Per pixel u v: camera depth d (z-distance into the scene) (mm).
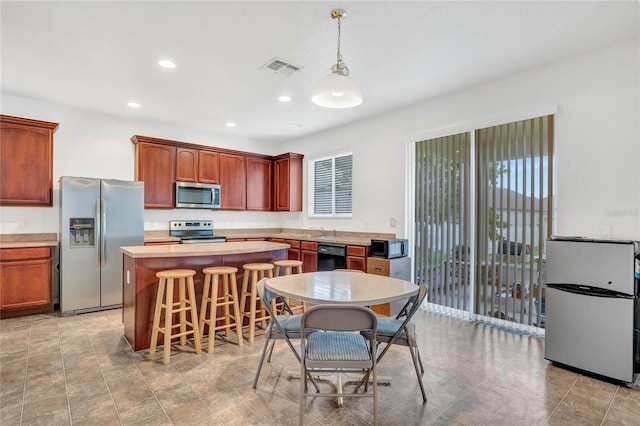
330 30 2629
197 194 5324
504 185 3516
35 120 3943
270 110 4594
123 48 2904
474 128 3732
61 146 4406
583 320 2529
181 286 2883
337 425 1901
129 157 4941
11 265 3695
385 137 4734
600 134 2912
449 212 3986
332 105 2445
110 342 3074
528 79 3334
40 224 4223
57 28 2592
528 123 3344
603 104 2896
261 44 2838
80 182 3967
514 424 1919
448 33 2666
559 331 2643
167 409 2039
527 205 3346
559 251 2660
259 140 6484
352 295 2000
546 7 2334
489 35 2697
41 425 1874
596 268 2488
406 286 2262
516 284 3430
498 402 2143
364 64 3201
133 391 2238
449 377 2467
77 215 3936
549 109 3174
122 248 3217
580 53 2992
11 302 3688
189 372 2514
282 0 2252
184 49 2920
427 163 4227
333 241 4727
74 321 3660
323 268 4895
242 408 2059
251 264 3428
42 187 4016
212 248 3348
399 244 4207
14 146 3859
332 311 1759
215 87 3766
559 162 3137
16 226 4086
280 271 3887
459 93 3877
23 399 2129
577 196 3031
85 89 3824
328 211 5793
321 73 3402
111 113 4707
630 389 2314
